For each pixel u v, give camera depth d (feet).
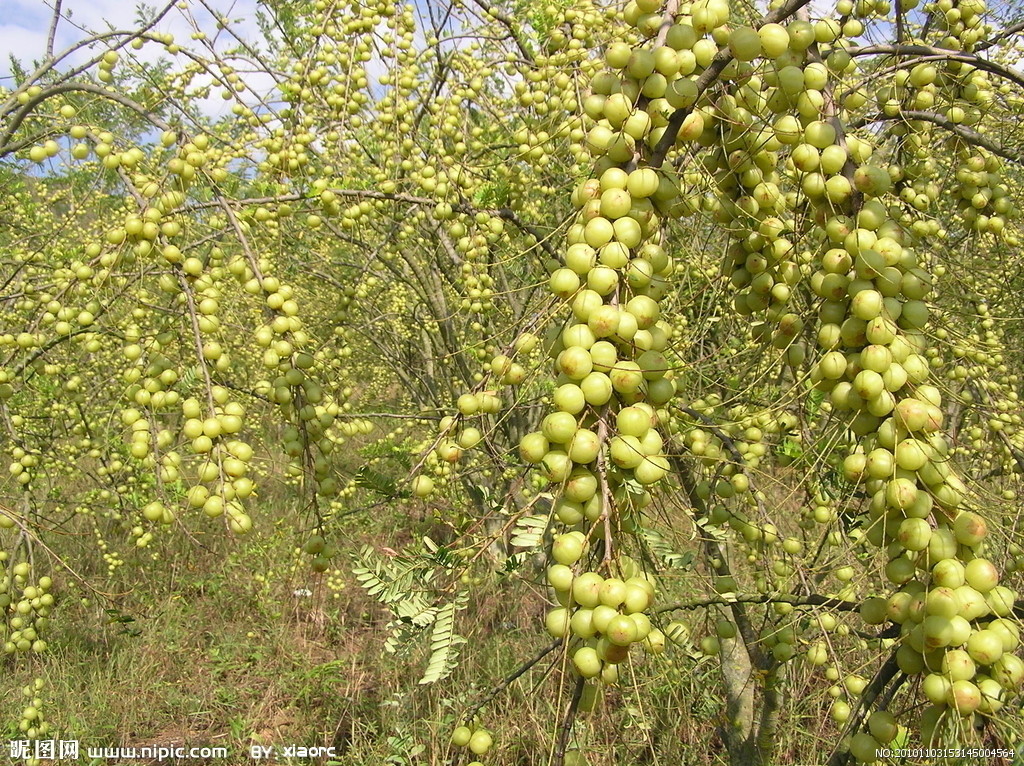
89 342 9.66
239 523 6.52
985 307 10.25
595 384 4.19
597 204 4.58
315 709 17.19
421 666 16.10
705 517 8.02
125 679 17.84
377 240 17.65
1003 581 7.36
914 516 4.32
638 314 4.38
